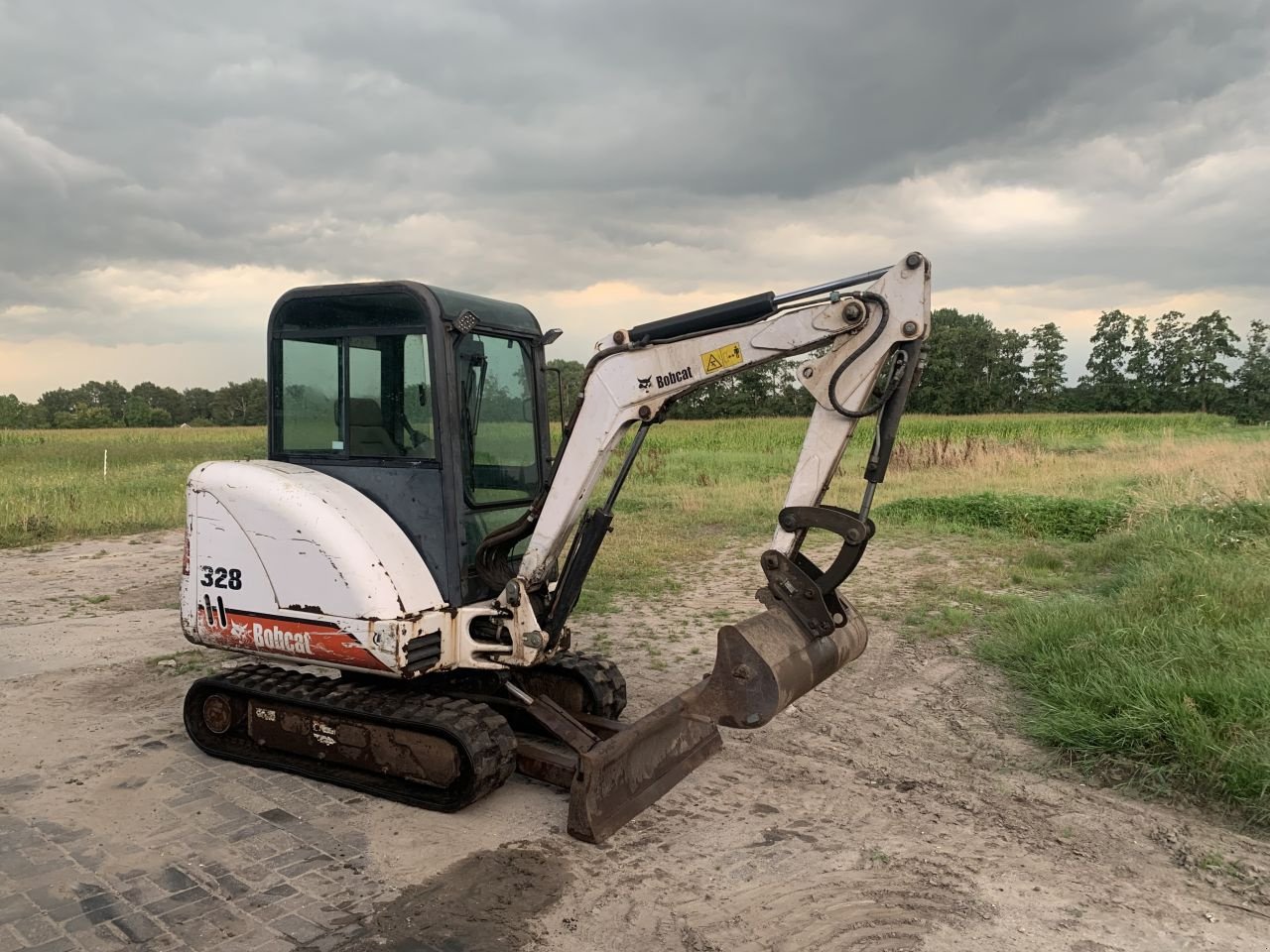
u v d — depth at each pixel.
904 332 3.89
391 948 3.27
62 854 3.96
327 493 4.60
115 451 32.66
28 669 6.74
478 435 4.86
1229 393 85.00
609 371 4.36
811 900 3.62
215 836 4.14
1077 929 3.42
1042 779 4.82
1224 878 3.81
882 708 5.91
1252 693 4.98
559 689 5.26
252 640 4.70
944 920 3.48
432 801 4.41
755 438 33.28
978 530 12.88
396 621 4.29
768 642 3.91
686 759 4.73
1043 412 79.25
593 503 16.30
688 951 3.28
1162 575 7.59
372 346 4.75
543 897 3.63
